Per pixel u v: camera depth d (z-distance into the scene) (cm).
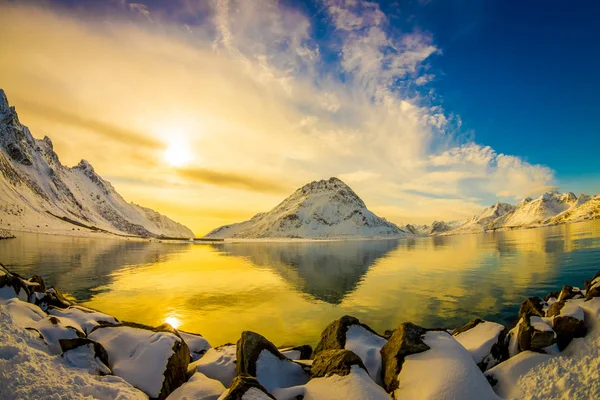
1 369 623
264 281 3136
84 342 802
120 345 875
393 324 1758
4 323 768
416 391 733
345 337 1034
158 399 751
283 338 1575
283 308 2102
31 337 770
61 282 2783
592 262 3491
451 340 866
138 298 2317
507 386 809
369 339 1049
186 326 1742
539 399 734
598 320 923
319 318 1886
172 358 843
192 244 10462
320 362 845
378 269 4028
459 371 740
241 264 4659
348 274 3616
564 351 884
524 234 11712
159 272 3581
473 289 2523
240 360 883
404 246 9381
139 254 5669
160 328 991
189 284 2909
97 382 705
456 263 4331
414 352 846
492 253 5431
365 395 679
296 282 3088
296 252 7338
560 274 2928
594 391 706
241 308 2100
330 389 730
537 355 873
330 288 2772
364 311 2014
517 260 4184
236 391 661
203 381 813
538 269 3291
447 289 2572
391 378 816
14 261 3788
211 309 2072
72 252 5019
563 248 5181
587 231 9338
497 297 2241
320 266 4456
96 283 2786
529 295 2258
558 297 1468
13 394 589
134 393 712
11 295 1072
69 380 678
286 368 886
